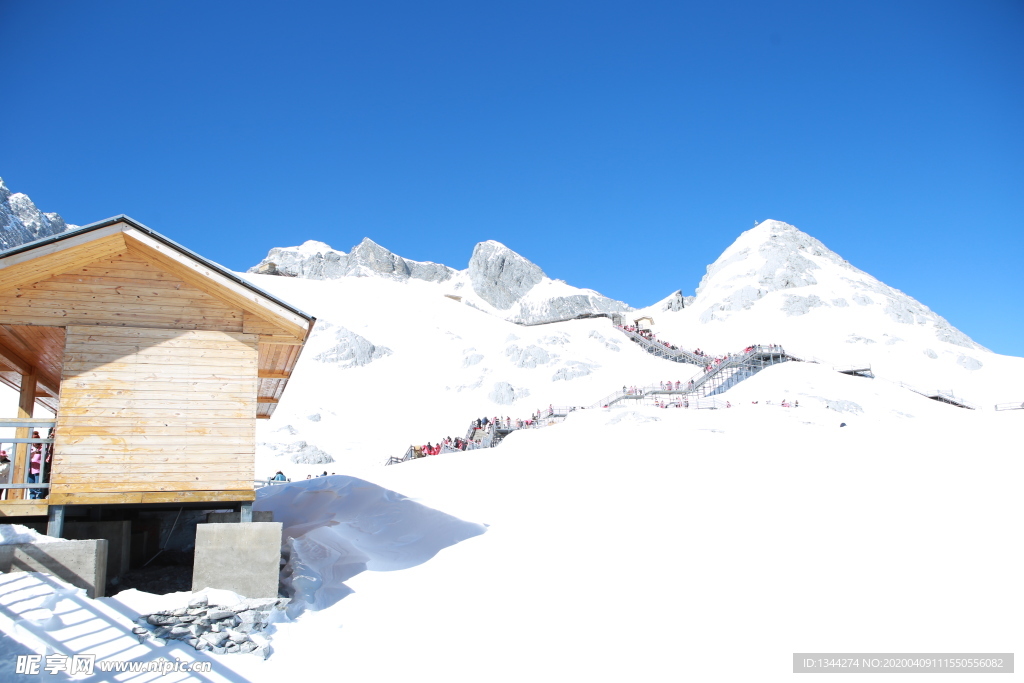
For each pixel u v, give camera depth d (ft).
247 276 335.47
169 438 32.50
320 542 39.27
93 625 26.25
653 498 43.83
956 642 24.41
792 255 445.78
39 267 32.58
